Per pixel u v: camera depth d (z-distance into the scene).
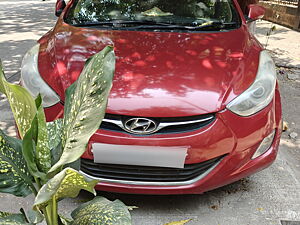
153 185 2.10
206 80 2.19
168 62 2.33
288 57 6.05
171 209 2.36
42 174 0.97
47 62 2.41
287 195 2.56
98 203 1.11
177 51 2.46
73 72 2.24
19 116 0.98
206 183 2.13
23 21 8.62
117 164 2.06
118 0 3.08
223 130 2.08
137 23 2.87
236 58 2.44
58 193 0.94
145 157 2.02
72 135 0.91
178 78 2.19
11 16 9.33
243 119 2.13
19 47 6.10
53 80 2.24
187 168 2.09
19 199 2.42
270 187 2.64
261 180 2.72
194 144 2.03
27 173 1.07
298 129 3.60
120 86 2.11
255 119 2.17
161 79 2.17
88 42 2.56
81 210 1.09
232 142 2.12
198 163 2.10
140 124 2.00
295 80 4.98
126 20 2.90
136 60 2.34
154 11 2.99
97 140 2.02
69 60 2.35
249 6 3.54
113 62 0.92
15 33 7.24
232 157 2.15
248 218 2.32
